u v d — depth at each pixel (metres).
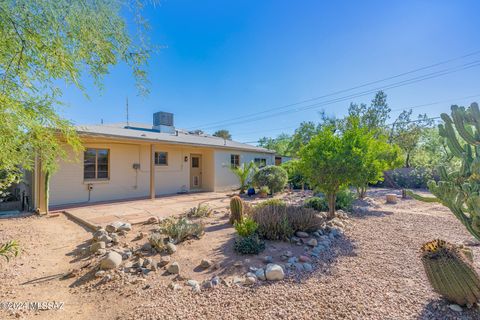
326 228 4.91
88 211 6.84
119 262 3.32
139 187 10.07
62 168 8.05
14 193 8.51
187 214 6.32
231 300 2.43
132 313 2.28
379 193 11.68
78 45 2.57
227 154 13.16
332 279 2.89
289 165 13.56
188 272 3.09
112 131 9.46
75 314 2.34
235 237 4.40
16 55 2.35
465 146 2.52
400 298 2.44
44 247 4.23
